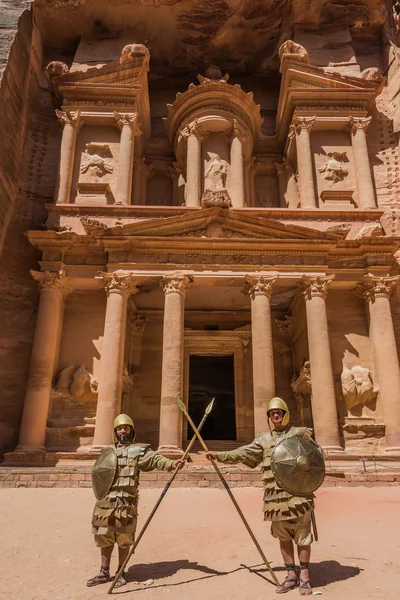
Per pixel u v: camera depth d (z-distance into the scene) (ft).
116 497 17.48
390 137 81.00
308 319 59.26
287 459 16.31
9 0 78.95
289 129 77.56
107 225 66.49
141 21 86.58
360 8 88.89
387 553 20.81
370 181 71.10
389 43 89.15
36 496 36.65
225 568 18.86
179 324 57.47
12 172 70.08
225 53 90.84
